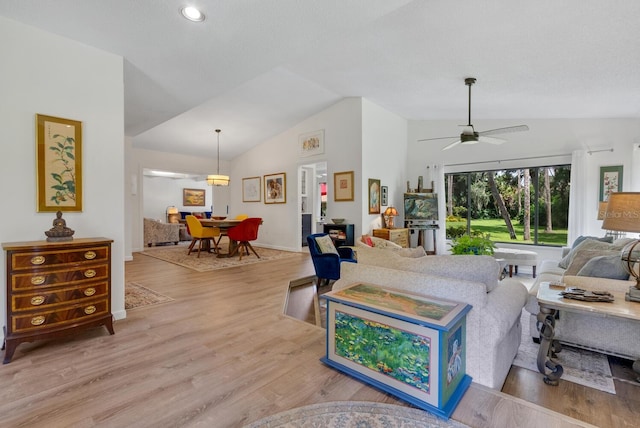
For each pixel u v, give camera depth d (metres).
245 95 5.50
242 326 2.79
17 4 2.20
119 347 2.37
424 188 6.72
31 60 2.49
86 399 1.73
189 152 7.78
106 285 2.58
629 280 2.45
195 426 1.53
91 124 2.80
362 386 1.87
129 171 6.26
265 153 7.70
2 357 2.20
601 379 2.01
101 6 2.22
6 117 2.39
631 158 4.73
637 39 2.55
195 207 12.30
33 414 1.60
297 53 2.87
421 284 2.08
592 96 3.95
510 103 4.70
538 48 2.92
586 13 2.31
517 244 5.74
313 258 4.20
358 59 3.85
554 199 5.45
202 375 1.98
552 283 2.36
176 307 3.30
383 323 1.83
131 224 6.50
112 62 2.90
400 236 5.91
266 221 7.81
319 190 8.91
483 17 2.56
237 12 2.25
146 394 1.78
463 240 3.80
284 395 1.78
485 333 1.85
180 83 3.54
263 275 4.81
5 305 2.30
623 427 1.55
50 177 2.59
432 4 2.49
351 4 2.16
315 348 2.37
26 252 2.21
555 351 2.24
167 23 2.41
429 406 1.65
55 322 2.32
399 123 6.68
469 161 6.20
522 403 1.72
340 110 5.98
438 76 3.98
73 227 2.72
